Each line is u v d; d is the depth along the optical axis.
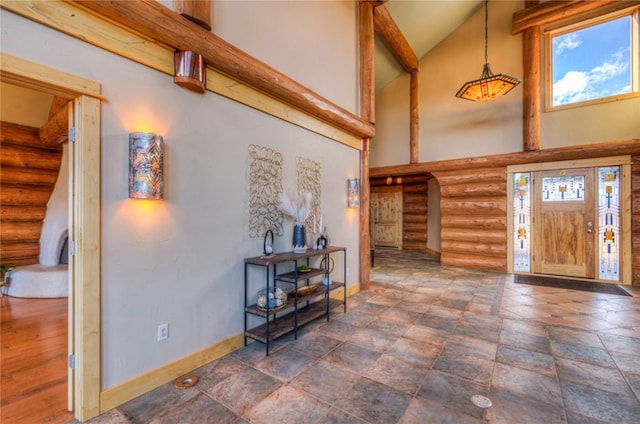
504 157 5.82
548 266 5.56
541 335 3.01
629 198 4.86
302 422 1.79
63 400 1.97
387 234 9.66
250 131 2.92
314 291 3.39
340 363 2.49
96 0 1.76
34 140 4.51
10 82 1.62
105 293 1.90
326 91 4.03
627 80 4.87
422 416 1.84
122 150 1.98
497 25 5.93
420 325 3.29
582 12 5.04
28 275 4.14
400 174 7.32
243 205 2.85
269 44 3.11
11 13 1.54
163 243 2.22
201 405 1.95
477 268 6.27
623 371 2.33
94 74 1.84
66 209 4.66
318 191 3.91
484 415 1.85
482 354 2.62
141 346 2.09
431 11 5.66
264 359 2.56
